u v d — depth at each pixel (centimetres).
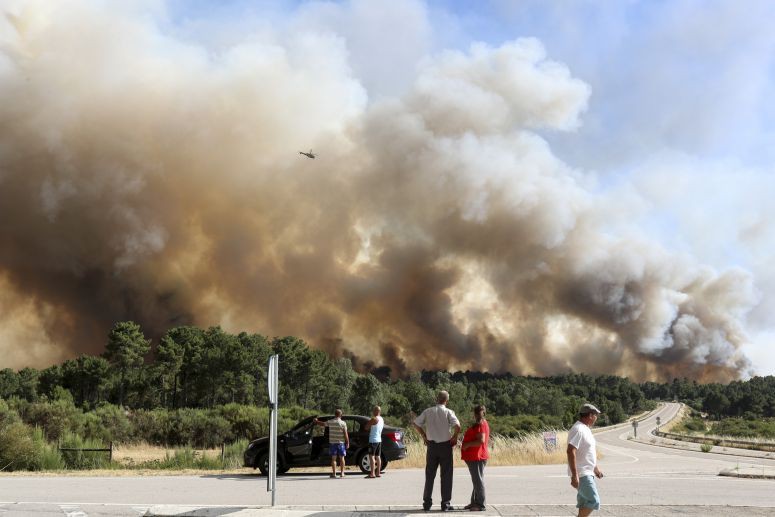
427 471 1056
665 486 1487
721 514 1008
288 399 13038
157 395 12788
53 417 3566
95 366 12100
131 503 1138
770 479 1725
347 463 1808
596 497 748
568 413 9412
